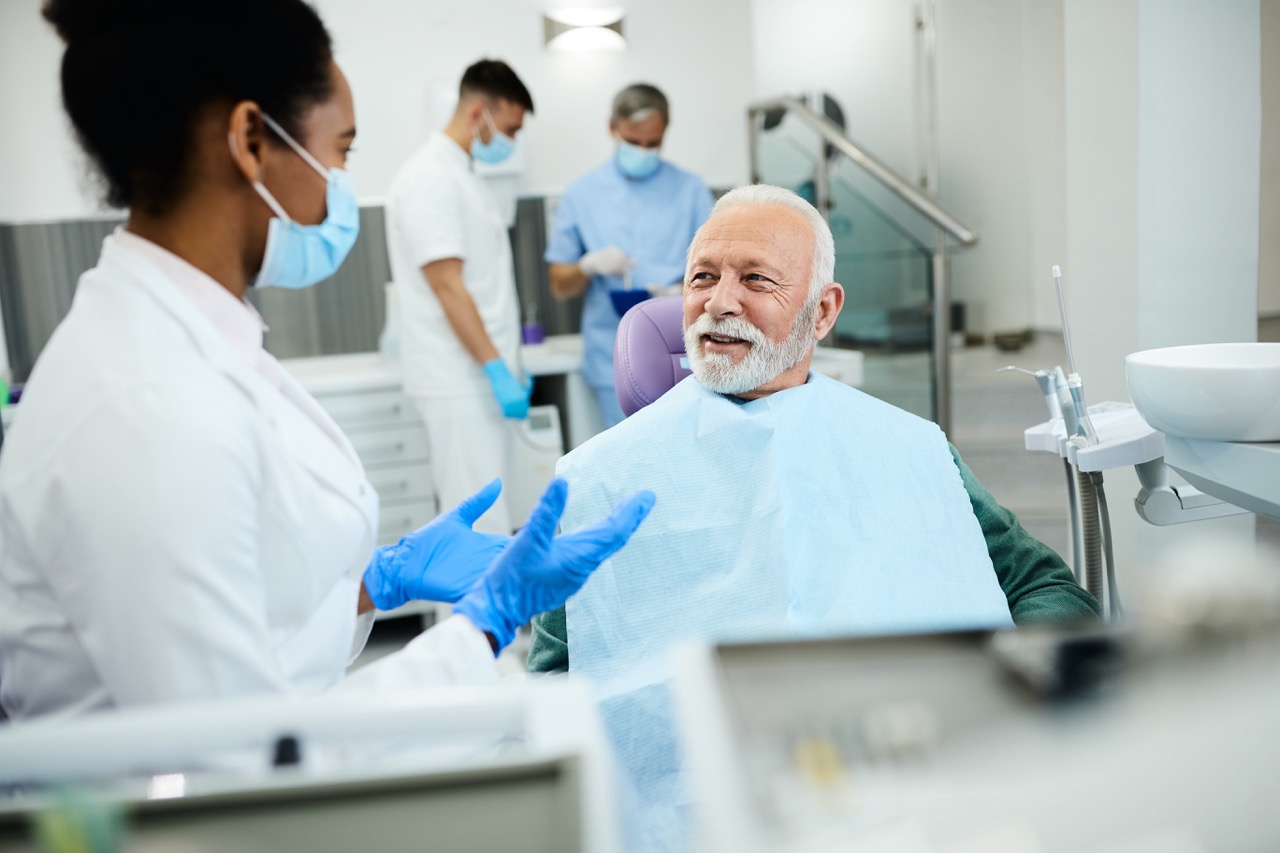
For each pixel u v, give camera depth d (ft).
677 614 4.25
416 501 10.70
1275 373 3.80
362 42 11.67
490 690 1.59
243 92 2.61
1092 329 8.41
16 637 2.50
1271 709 1.35
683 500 4.38
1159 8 7.58
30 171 10.87
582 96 12.51
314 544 2.74
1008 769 1.28
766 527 4.28
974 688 1.40
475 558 3.63
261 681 2.44
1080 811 1.26
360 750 2.30
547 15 12.07
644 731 3.88
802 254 4.62
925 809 1.24
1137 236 7.91
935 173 13.00
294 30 2.69
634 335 5.30
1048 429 5.82
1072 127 8.29
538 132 12.45
